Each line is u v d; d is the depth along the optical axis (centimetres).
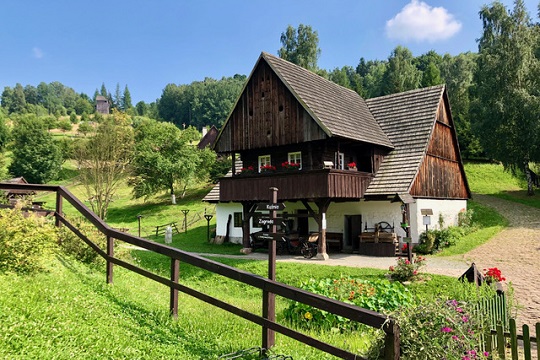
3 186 744
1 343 396
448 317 445
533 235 2111
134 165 4162
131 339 482
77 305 540
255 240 2208
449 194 2422
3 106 16900
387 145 2159
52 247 750
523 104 3052
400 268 1343
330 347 440
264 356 508
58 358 396
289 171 1870
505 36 3294
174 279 616
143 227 3519
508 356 816
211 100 13488
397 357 391
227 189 2117
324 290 961
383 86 6481
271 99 2020
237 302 1036
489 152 3459
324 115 1906
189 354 479
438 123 2361
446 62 6606
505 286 1326
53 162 6594
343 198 1939
